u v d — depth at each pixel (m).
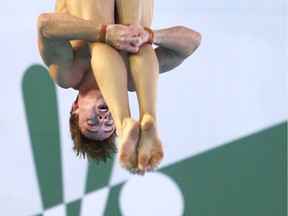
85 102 13.82
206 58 19.61
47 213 19.19
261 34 19.80
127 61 13.08
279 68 19.78
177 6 19.62
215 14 19.72
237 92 19.67
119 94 12.61
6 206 19.08
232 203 19.58
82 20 12.95
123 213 19.39
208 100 19.58
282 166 19.75
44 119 19.31
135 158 12.43
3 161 19.12
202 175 19.58
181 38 13.54
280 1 19.86
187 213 19.48
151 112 12.54
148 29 13.19
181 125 19.48
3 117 19.14
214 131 19.58
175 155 19.52
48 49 13.39
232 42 19.70
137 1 13.25
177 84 19.50
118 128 12.52
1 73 19.19
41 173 19.25
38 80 19.33
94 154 14.23
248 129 19.69
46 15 13.05
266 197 19.67
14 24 19.30
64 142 19.34
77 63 13.63
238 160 19.66
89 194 19.38
